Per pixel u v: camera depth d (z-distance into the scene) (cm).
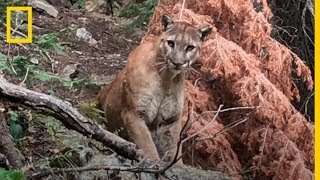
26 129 324
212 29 336
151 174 300
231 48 357
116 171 295
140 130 332
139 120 333
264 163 360
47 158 295
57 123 319
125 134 339
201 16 369
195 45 326
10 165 281
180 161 335
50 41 448
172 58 321
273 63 370
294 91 385
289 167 354
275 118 357
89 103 355
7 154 283
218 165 351
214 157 355
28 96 280
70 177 290
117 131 332
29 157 301
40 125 327
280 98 355
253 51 377
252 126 367
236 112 373
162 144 342
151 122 338
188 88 364
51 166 299
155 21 379
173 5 387
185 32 325
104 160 303
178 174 315
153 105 333
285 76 376
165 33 329
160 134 342
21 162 288
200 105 362
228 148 356
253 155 372
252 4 379
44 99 281
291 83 385
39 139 321
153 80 331
